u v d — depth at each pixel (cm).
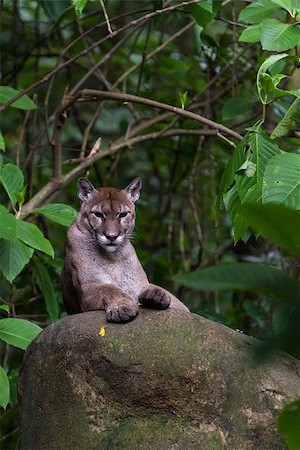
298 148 1081
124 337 578
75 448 570
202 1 823
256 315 1032
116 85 1085
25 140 1189
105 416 570
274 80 708
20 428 614
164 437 556
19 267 739
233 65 1019
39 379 600
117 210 749
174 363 565
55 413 585
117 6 1302
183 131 1020
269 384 561
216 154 1236
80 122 1241
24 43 1298
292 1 757
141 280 761
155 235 1253
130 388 569
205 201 1273
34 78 1284
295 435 300
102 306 688
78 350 585
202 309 1039
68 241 762
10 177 820
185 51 1364
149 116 1188
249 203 256
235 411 557
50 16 1052
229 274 248
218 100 1116
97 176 1134
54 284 1000
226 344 573
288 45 713
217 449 550
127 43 1313
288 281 252
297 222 254
